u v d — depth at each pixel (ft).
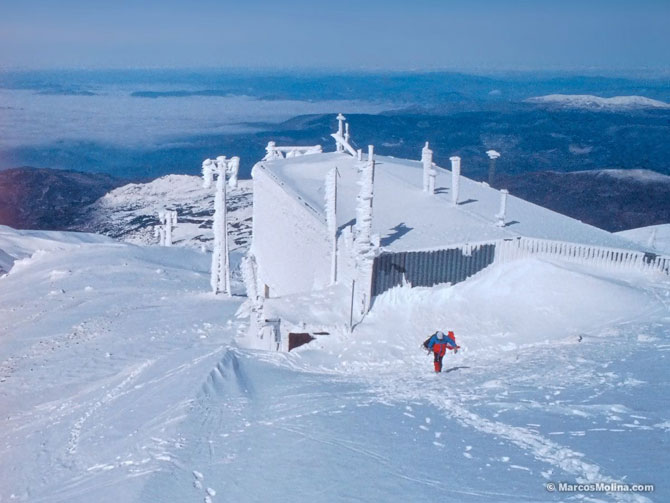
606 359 56.29
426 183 102.73
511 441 39.32
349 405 49.21
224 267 117.29
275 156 147.02
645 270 80.79
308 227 93.56
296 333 70.44
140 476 38.86
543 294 74.69
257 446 42.01
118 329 96.89
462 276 79.97
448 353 65.92
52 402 66.59
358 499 33.76
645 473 32.73
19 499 41.47
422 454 38.60
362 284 73.51
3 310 113.80
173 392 55.01
